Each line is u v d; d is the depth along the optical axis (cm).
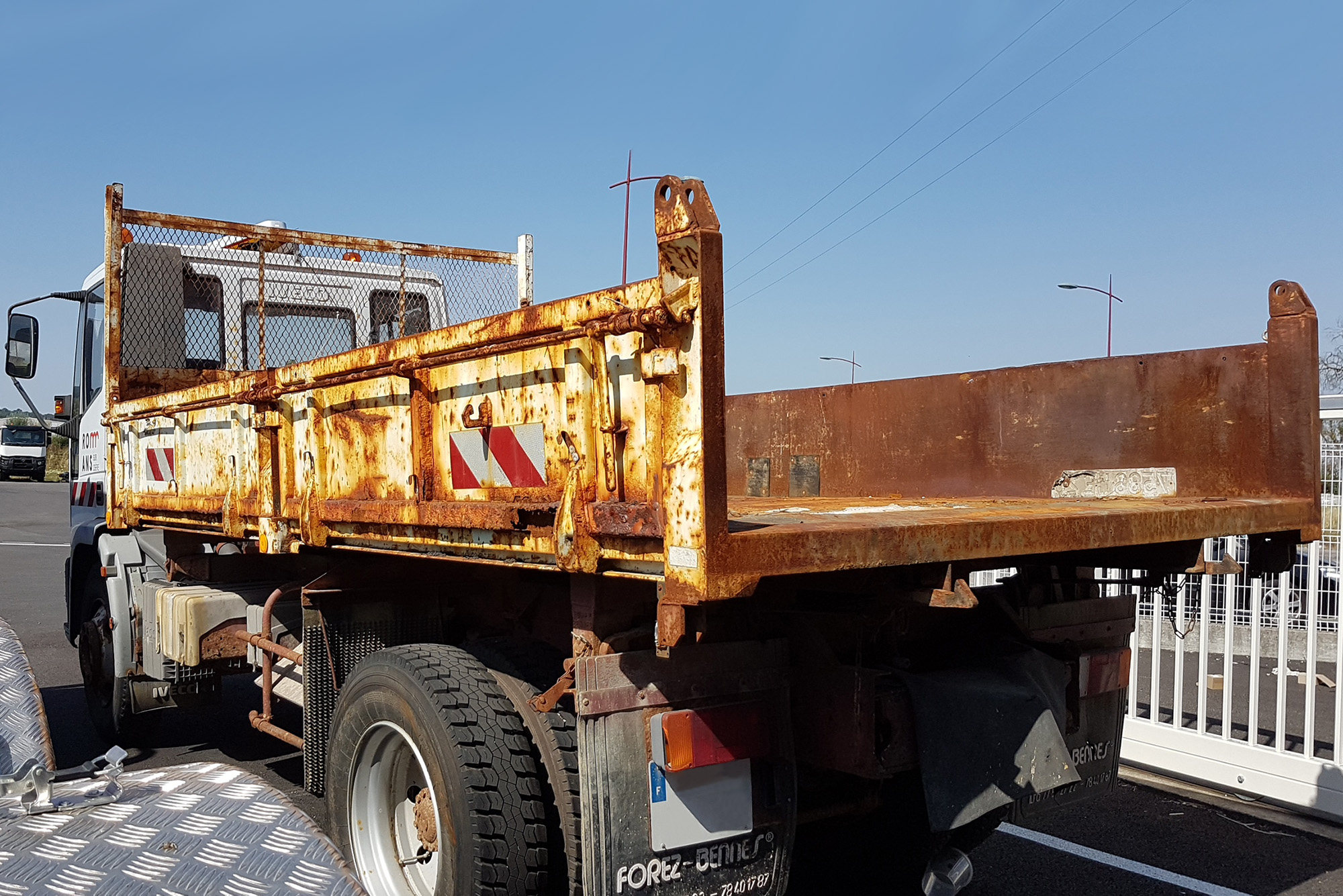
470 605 374
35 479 4459
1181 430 372
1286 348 346
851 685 282
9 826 196
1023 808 353
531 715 287
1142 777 577
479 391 280
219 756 586
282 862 188
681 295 209
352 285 651
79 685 789
